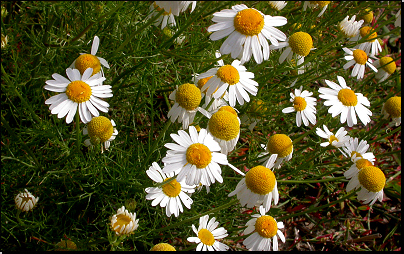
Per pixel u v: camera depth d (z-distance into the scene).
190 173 0.17
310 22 0.29
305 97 0.27
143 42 0.25
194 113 0.20
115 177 0.24
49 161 0.24
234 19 0.19
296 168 0.27
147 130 0.29
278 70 0.27
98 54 0.24
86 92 0.17
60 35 0.23
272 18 0.20
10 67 0.25
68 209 0.21
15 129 0.24
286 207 0.31
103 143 0.20
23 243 0.22
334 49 0.30
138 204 0.23
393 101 0.27
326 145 0.25
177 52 0.25
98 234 0.22
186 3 0.17
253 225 0.21
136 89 0.26
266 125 0.31
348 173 0.23
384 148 0.36
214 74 0.21
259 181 0.19
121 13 0.24
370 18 0.34
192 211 0.24
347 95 0.25
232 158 0.30
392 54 0.41
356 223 0.32
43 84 0.24
